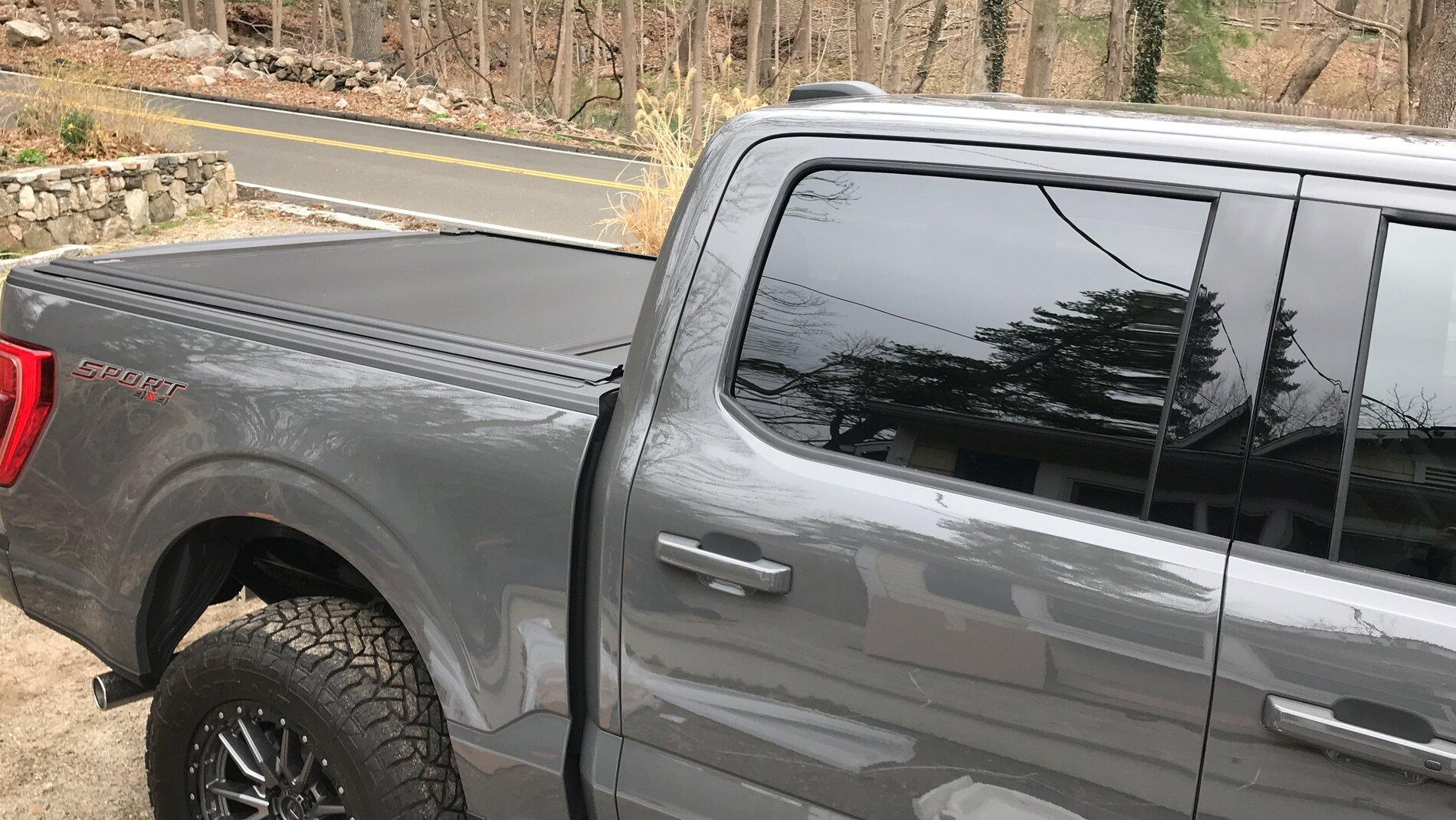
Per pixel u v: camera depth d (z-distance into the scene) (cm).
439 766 200
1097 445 150
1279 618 135
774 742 168
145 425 221
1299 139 147
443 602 190
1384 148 142
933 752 156
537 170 1526
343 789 201
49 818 273
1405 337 135
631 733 182
